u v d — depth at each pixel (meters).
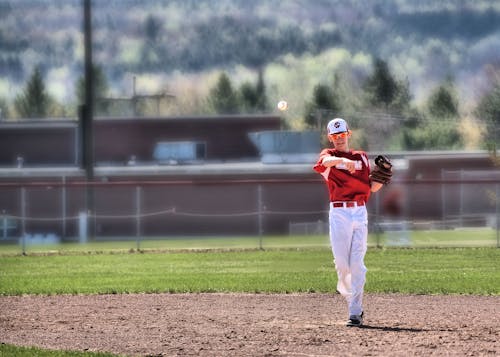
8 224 104.56
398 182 74.25
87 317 33.00
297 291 42.47
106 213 105.25
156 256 68.81
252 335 27.77
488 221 101.50
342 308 35.38
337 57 194.38
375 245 76.88
